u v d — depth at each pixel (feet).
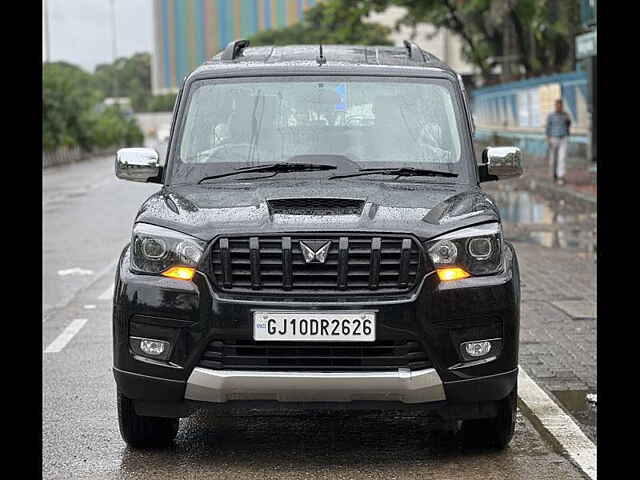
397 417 29.50
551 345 38.52
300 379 23.75
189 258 24.29
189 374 24.25
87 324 44.68
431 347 24.02
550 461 25.61
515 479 24.31
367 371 23.99
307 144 28.58
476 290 24.23
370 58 30.78
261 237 24.11
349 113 28.96
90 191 136.98
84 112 313.94
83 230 84.69
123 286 24.79
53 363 37.06
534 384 32.63
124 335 24.79
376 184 27.43
